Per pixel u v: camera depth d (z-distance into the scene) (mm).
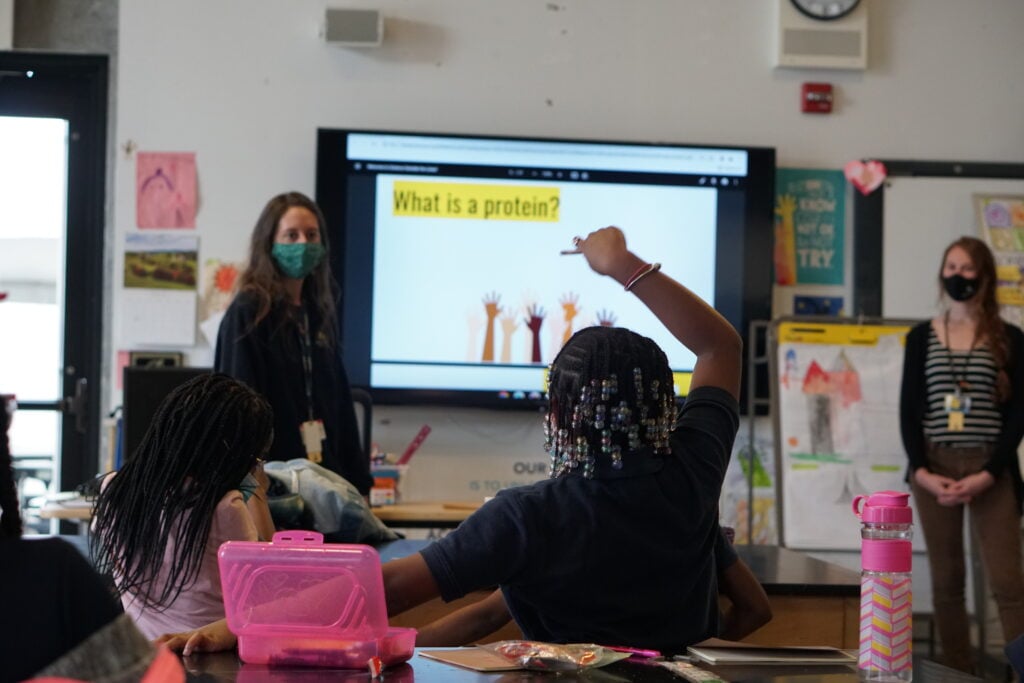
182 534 2174
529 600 1658
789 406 4973
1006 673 4934
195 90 5082
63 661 1043
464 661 1548
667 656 1635
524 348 5070
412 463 5129
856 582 2545
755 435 5215
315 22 5125
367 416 4250
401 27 5152
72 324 5270
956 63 5383
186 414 2197
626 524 1630
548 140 5090
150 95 5066
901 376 4777
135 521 2180
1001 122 5398
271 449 3273
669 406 1687
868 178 5266
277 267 3436
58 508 4055
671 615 1708
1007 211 5316
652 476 1656
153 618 2211
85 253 5281
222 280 5066
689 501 1674
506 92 5191
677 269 5133
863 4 5293
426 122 5152
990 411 4363
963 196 5324
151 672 1068
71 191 5281
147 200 5059
